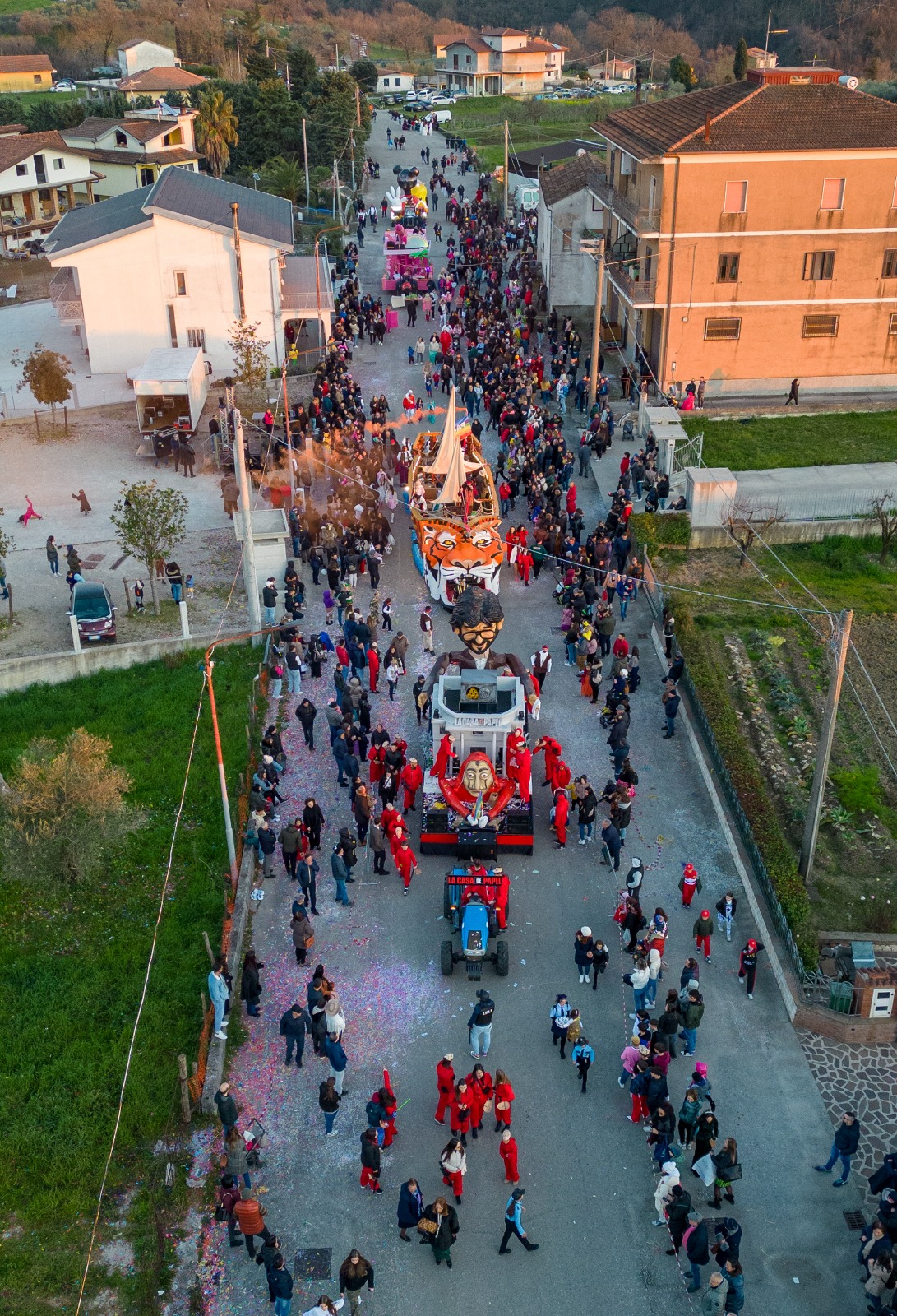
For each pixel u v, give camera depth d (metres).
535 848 25.47
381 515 38.41
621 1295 16.53
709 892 24.02
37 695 30.94
